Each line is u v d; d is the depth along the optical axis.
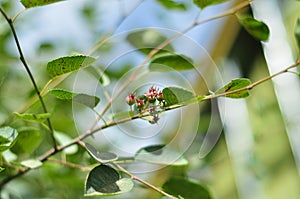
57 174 0.96
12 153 0.82
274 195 1.46
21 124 0.88
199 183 0.78
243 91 0.72
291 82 1.40
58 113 0.92
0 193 0.89
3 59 0.96
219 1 0.79
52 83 0.85
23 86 0.95
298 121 1.38
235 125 1.69
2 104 0.93
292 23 1.36
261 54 1.55
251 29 0.81
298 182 1.35
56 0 0.72
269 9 1.41
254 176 1.57
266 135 1.53
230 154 1.70
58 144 0.87
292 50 1.37
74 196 0.97
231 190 1.68
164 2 0.88
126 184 0.68
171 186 0.78
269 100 1.52
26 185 0.95
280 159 1.45
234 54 1.64
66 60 0.69
